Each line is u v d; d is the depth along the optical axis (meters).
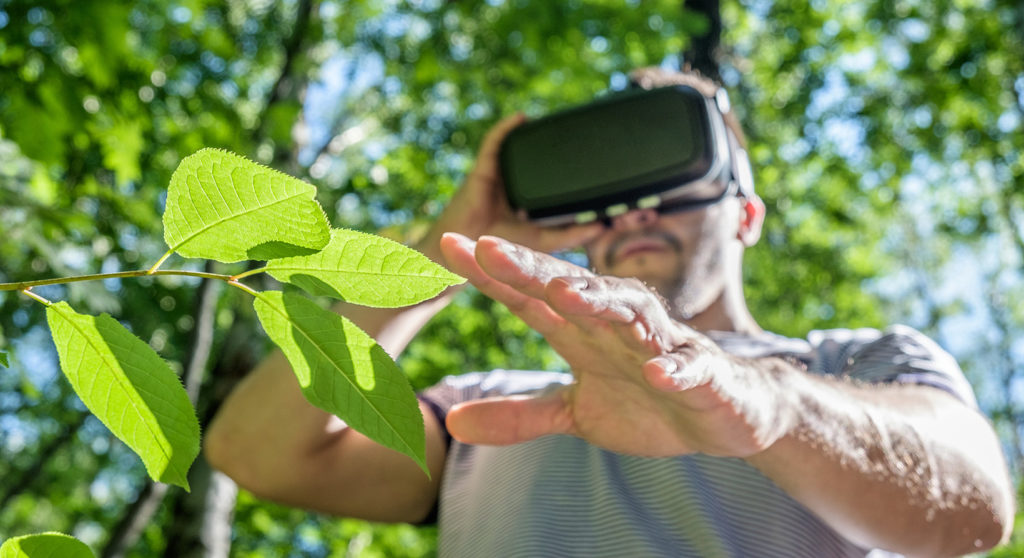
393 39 7.45
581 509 1.56
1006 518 1.26
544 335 0.91
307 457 1.92
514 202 1.85
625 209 1.79
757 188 10.02
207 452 2.01
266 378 1.95
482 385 2.03
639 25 6.68
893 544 1.17
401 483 2.02
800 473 1.07
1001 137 9.65
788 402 1.01
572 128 1.81
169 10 5.48
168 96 4.51
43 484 10.37
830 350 1.72
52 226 3.43
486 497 1.72
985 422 1.35
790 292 10.91
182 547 4.16
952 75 8.87
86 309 3.67
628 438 1.00
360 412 0.69
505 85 7.51
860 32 10.19
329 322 0.69
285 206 0.63
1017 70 8.75
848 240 11.70
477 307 9.23
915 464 1.13
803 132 10.41
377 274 0.67
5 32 3.38
